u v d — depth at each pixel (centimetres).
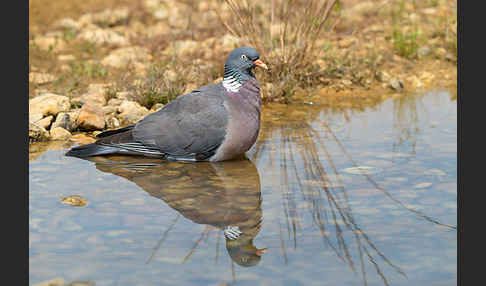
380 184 1042
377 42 2033
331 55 1859
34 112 1396
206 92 1195
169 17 2361
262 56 1681
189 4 2477
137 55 1902
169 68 1748
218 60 1800
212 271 749
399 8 2319
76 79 1714
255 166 1152
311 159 1180
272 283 720
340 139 1304
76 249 805
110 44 2072
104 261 771
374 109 1550
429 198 978
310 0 1702
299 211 938
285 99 1620
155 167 1155
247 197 996
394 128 1375
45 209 937
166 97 1550
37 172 1112
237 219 908
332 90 1725
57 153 1233
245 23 1695
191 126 1164
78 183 1057
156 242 828
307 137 1324
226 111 1155
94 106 1413
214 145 1162
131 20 2356
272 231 867
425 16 2273
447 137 1298
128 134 1208
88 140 1322
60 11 2398
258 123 1185
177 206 958
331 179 1071
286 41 1734
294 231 867
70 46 2050
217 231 867
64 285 711
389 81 1769
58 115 1375
